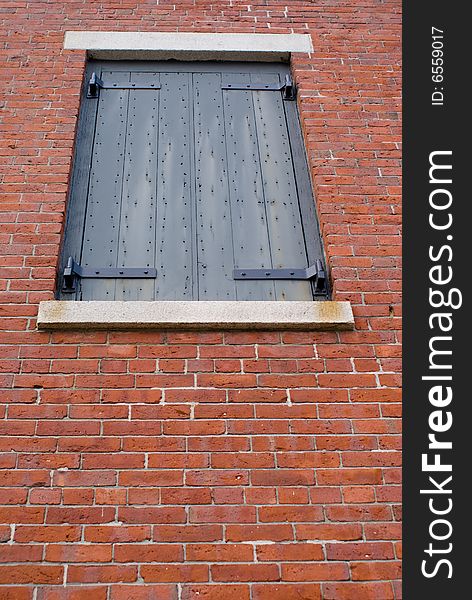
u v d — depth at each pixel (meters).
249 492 3.11
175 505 3.05
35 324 3.52
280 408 3.34
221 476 3.14
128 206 4.14
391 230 3.97
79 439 3.20
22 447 3.16
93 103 4.59
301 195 4.25
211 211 4.16
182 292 3.81
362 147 4.32
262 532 3.01
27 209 3.92
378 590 2.92
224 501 3.08
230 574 2.91
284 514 3.06
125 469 3.13
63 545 2.93
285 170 4.39
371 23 5.00
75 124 4.36
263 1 5.05
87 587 2.85
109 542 2.95
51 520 2.99
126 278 3.83
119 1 4.97
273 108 4.69
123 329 3.52
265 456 3.20
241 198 4.23
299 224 4.14
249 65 4.89
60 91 4.48
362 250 3.89
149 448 3.19
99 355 3.43
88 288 3.77
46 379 3.35
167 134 4.50
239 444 3.22
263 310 3.58
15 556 2.90
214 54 4.84
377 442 3.28
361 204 4.07
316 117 4.46
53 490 3.06
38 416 3.24
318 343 3.55
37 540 2.94
